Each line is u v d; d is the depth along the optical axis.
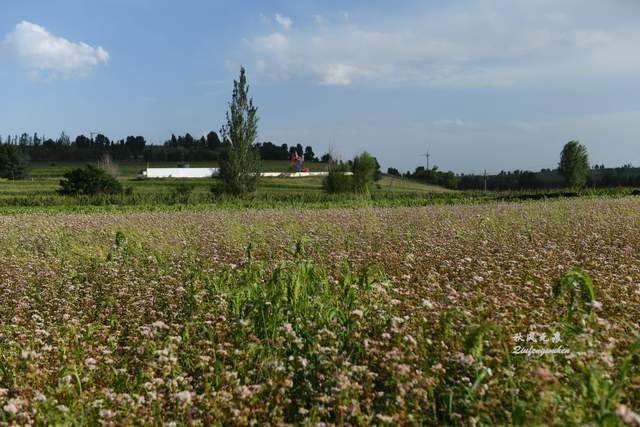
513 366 5.52
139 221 23.50
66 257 14.59
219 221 22.45
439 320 6.56
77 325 7.97
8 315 9.20
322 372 5.98
